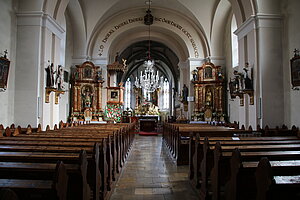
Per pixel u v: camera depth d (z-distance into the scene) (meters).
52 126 9.38
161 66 33.94
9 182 2.27
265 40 8.70
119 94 16.50
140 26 17.05
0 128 7.02
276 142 4.73
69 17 15.20
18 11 8.64
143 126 19.16
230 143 4.59
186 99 17.52
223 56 16.28
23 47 8.55
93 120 15.38
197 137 5.02
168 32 17.88
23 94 8.45
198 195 4.71
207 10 15.34
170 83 32.94
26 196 2.50
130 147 11.06
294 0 8.16
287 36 8.51
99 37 16.66
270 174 2.25
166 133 12.28
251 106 9.00
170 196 4.72
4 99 7.92
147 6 16.33
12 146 4.06
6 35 8.07
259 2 8.78
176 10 16.45
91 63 15.75
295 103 8.03
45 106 8.74
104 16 15.61
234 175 3.06
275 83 8.61
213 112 15.86
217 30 16.02
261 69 8.60
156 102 33.88
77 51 15.88
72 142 4.57
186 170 6.78
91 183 3.67
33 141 4.69
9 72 8.20
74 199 2.95
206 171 4.27
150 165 7.43
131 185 5.41
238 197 2.98
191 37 16.98
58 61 9.95
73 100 15.56
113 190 5.05
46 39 8.84
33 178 2.83
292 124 8.17
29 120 8.38
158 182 5.64
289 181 2.29
